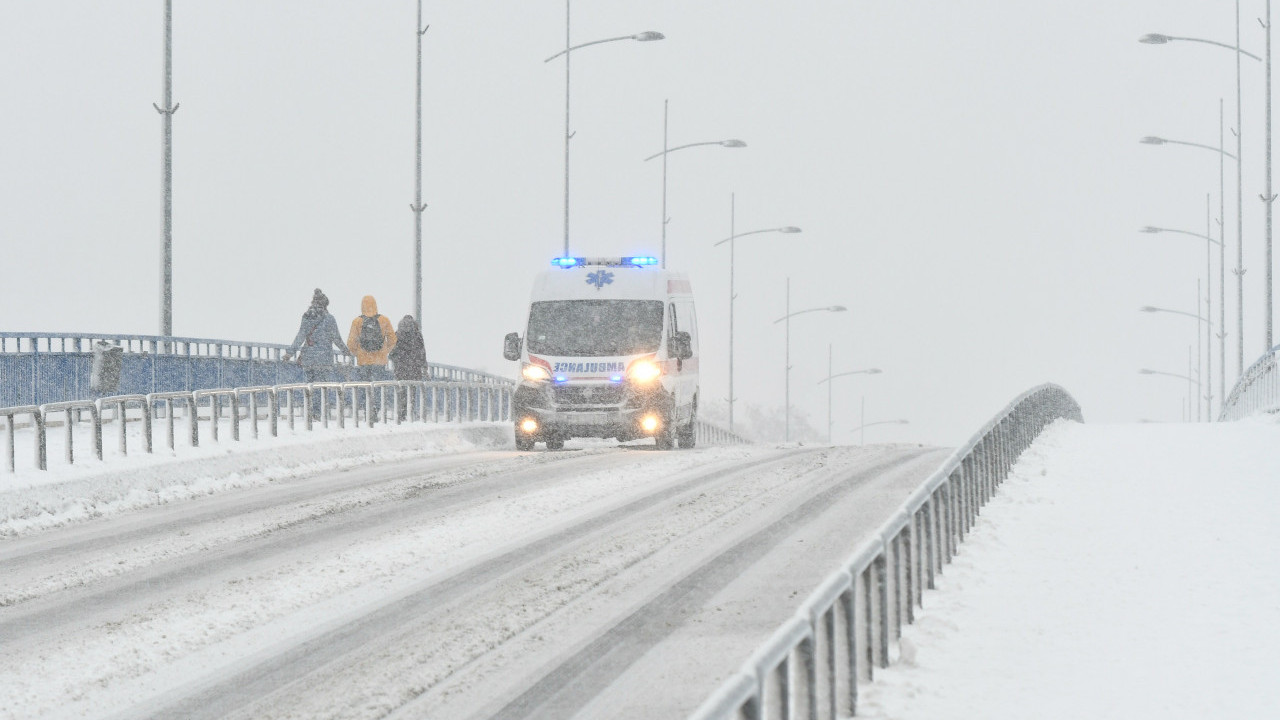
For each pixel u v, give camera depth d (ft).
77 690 88.17
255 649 97.76
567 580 119.65
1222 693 84.79
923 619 100.89
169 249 277.85
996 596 109.91
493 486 184.34
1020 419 197.16
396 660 94.32
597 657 94.53
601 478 191.62
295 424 254.47
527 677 89.92
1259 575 117.80
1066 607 106.63
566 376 249.14
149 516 160.45
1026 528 139.85
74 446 198.39
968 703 81.87
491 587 117.29
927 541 111.34
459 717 81.66
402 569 125.49
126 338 273.95
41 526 152.66
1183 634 99.04
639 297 254.47
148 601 113.19
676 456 225.76
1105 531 138.00
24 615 108.58
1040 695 83.82
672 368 254.68
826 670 74.28
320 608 110.32
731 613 106.93
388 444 245.86
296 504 168.96
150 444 189.78
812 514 153.69
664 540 138.72
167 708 84.07
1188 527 139.85
